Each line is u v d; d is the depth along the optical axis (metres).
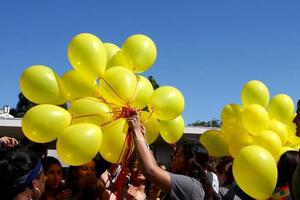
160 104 3.80
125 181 4.05
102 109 3.59
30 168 2.23
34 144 4.49
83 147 3.27
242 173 3.32
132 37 4.00
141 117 3.92
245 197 3.80
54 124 3.39
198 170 3.50
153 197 4.96
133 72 3.99
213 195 3.45
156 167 3.00
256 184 3.28
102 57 3.71
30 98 3.63
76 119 3.60
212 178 3.58
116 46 4.21
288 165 3.55
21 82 3.64
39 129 3.38
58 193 4.30
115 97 3.59
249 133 5.29
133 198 4.27
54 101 3.65
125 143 3.53
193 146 3.63
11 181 2.17
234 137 5.31
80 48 3.65
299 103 3.30
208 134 5.54
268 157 3.32
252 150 3.35
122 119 3.62
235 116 5.36
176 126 4.38
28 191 2.23
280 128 5.21
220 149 5.45
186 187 3.01
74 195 4.16
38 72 3.60
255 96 5.45
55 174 4.29
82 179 4.14
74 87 3.77
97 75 3.68
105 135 3.60
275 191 3.55
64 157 3.33
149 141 4.00
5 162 2.20
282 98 5.50
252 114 5.05
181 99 3.94
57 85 3.64
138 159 3.02
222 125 5.52
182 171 3.62
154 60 4.05
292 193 3.10
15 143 4.06
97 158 5.23
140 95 3.78
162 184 2.98
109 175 4.17
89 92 3.79
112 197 4.08
